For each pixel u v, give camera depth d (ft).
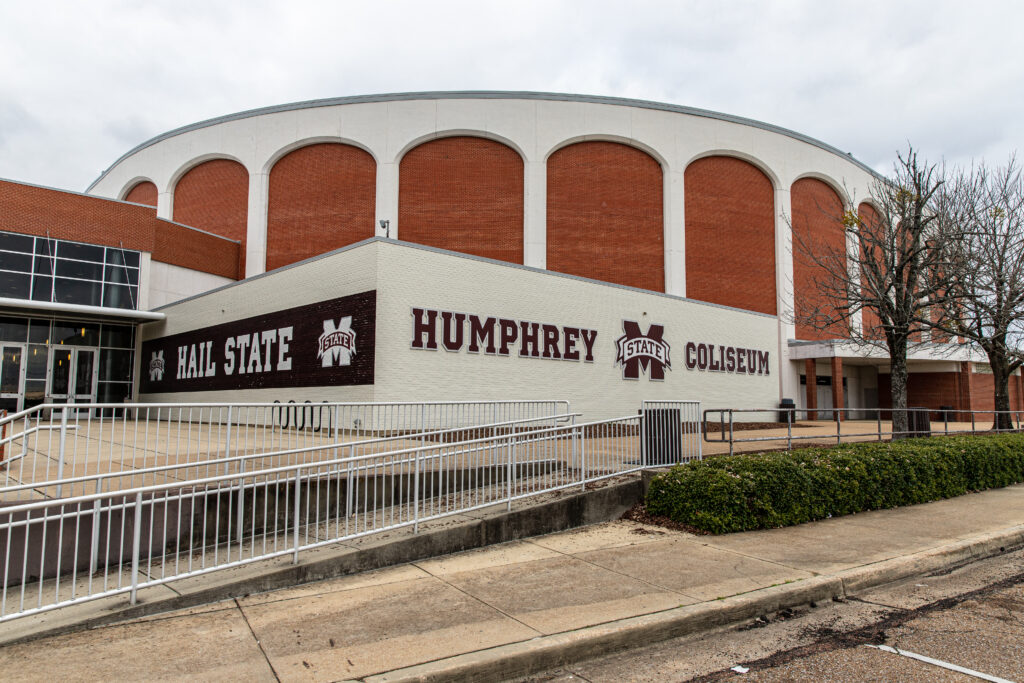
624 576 21.43
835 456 34.73
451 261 57.77
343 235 95.45
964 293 56.03
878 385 124.67
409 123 94.43
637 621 17.12
